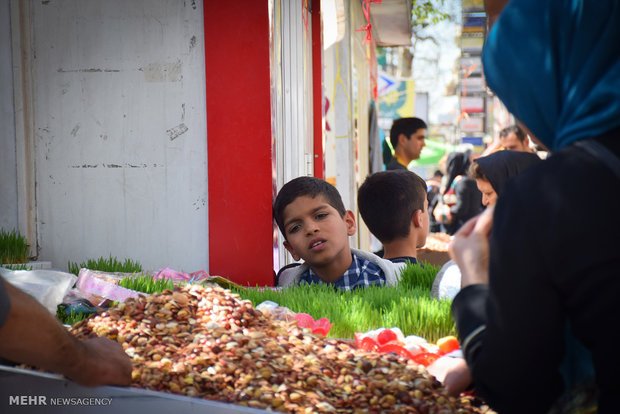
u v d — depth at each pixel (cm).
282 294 266
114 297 238
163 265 376
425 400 150
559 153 112
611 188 106
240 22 367
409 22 918
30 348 137
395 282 320
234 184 371
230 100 369
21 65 370
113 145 377
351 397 151
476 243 134
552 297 109
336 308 235
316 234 319
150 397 142
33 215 377
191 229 375
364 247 827
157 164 376
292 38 521
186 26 371
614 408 106
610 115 106
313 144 625
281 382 152
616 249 103
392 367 165
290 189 325
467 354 123
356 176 748
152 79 374
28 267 318
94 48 375
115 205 378
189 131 374
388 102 1808
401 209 358
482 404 153
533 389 115
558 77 115
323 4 605
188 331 174
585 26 109
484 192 379
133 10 374
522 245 109
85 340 166
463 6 1725
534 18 117
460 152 879
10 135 371
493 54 123
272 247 369
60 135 378
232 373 154
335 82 702
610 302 102
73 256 379
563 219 106
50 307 223
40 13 374
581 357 118
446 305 225
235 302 186
